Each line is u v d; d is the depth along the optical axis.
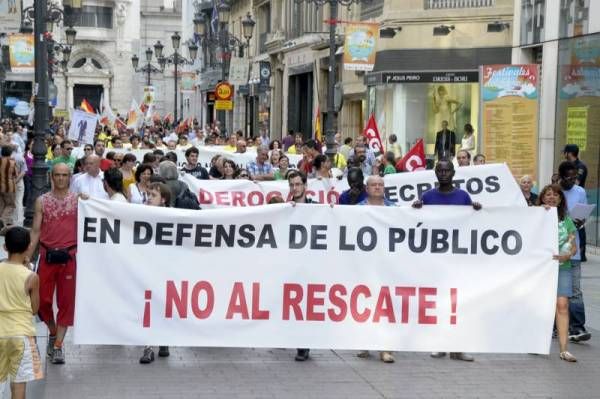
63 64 53.94
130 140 31.22
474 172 16.06
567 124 24.28
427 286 11.30
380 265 11.27
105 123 44.84
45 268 11.20
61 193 11.29
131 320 10.97
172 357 11.72
